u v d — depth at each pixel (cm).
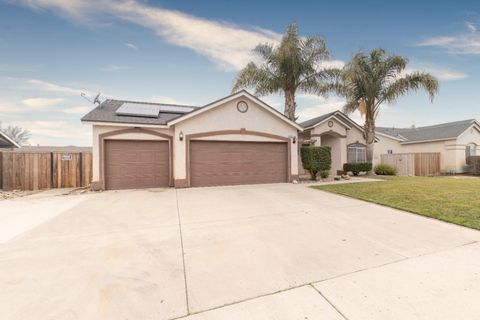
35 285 291
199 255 375
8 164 1113
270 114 1254
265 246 409
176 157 1105
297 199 810
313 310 239
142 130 1123
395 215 599
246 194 916
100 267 338
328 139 1902
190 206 721
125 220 578
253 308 245
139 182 1130
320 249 393
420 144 2172
